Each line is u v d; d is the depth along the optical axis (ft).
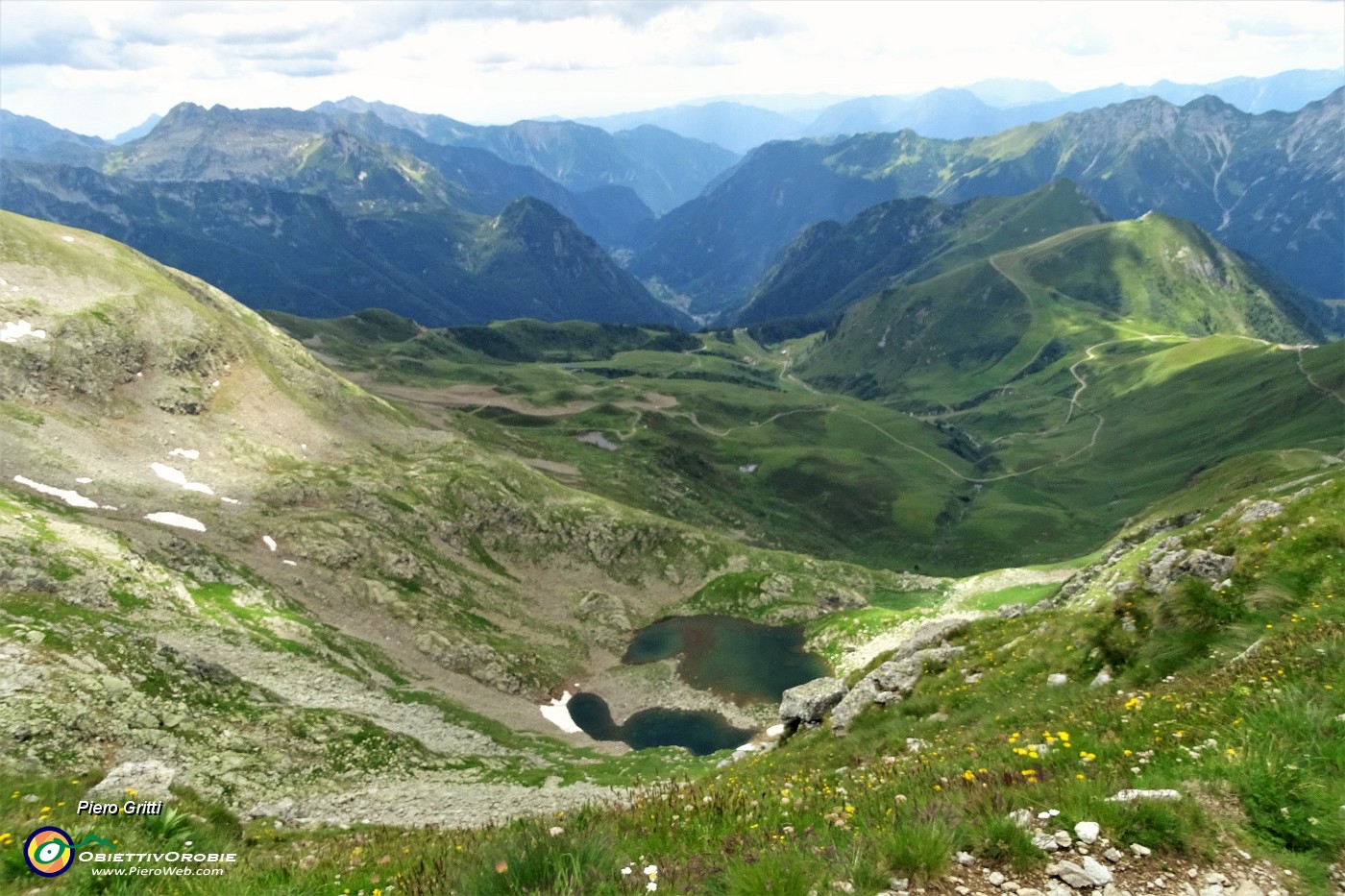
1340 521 73.56
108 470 313.53
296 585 310.65
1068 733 50.85
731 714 335.88
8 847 45.62
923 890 30.07
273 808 152.35
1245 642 61.36
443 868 37.09
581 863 33.42
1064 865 30.81
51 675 151.02
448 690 295.69
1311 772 35.37
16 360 326.24
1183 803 33.58
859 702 100.63
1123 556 217.56
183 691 176.86
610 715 334.65
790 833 37.22
